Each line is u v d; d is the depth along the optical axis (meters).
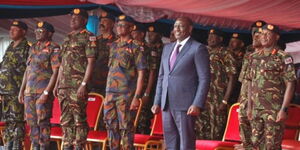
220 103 10.80
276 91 7.68
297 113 9.30
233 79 10.80
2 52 14.05
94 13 12.19
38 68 9.30
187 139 7.00
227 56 10.87
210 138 10.78
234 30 13.60
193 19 12.35
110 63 8.65
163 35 13.39
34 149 9.38
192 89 7.01
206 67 6.99
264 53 7.83
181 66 7.02
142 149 9.77
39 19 13.80
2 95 10.00
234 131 9.09
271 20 11.60
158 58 11.17
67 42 8.91
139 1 10.50
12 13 11.58
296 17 11.09
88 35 8.88
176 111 7.02
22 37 10.09
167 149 7.21
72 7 11.81
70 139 8.91
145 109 11.01
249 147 8.41
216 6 10.50
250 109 7.96
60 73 8.94
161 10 11.19
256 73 7.85
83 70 8.85
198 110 6.87
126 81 8.50
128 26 8.62
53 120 10.30
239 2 9.99
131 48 8.55
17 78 9.96
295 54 16.45
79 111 8.80
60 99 8.91
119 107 8.46
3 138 10.78
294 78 7.55
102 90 10.57
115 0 10.72
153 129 9.89
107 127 8.59
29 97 9.31
